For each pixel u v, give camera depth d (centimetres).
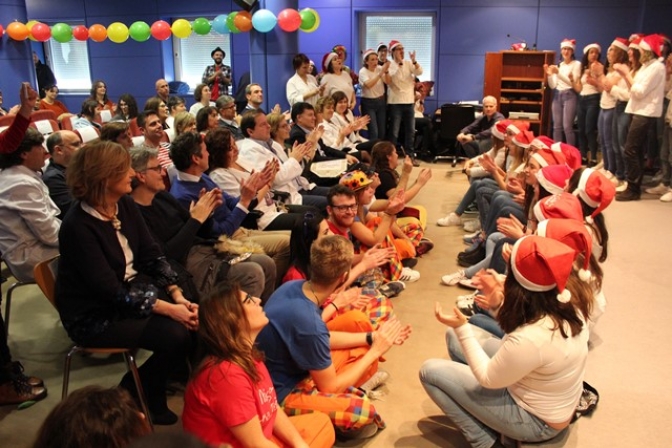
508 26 962
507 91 906
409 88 857
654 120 740
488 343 260
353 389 256
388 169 477
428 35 1010
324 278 236
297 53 794
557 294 208
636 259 475
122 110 700
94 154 239
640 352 331
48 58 1166
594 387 296
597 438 257
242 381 184
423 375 245
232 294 188
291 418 229
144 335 247
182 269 286
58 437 121
